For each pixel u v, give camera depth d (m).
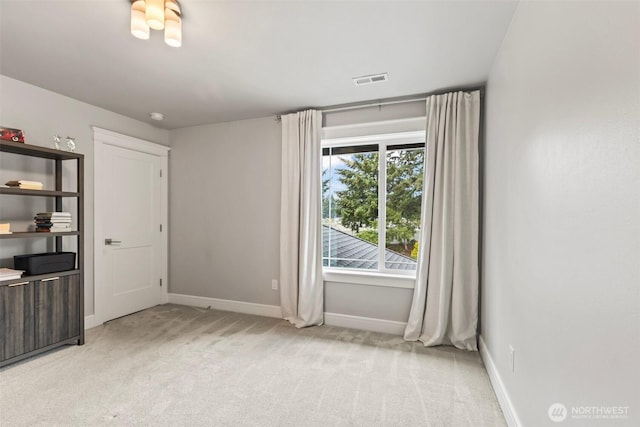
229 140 3.61
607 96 0.82
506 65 1.83
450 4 1.59
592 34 0.89
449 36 1.89
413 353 2.48
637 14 0.70
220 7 1.62
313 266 3.12
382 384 2.03
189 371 2.18
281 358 2.39
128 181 3.44
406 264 3.00
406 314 2.90
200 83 2.59
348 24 1.77
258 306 3.46
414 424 1.65
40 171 2.68
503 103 1.89
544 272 1.23
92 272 3.07
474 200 2.55
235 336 2.82
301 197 3.17
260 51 2.08
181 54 2.12
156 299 3.77
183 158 3.85
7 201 2.48
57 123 2.79
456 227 2.57
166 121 3.60
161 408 1.76
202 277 3.75
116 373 2.14
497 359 1.95
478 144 2.57
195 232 3.79
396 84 2.58
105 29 1.83
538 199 1.30
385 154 3.09
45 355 2.40
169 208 3.92
